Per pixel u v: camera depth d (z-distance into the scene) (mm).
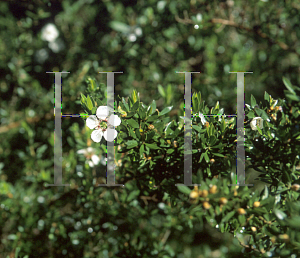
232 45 3035
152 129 1571
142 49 2941
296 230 1341
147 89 2963
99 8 3004
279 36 2779
